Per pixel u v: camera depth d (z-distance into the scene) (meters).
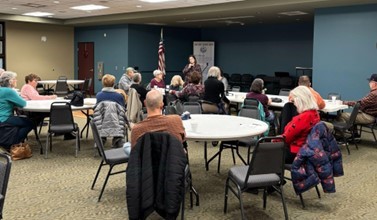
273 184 3.07
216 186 4.17
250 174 2.97
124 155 3.72
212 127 3.82
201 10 10.16
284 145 3.00
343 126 5.75
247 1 9.16
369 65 8.12
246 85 13.66
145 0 9.20
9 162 2.18
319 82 8.92
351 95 8.42
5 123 5.11
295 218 3.33
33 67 14.25
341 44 8.51
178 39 14.91
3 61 13.44
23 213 3.38
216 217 3.33
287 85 12.27
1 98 5.14
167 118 3.07
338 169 3.42
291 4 8.48
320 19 8.84
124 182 4.26
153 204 2.77
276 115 6.53
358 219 3.33
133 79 6.95
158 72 8.60
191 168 4.85
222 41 15.03
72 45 15.37
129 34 13.46
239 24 13.77
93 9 11.07
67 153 5.56
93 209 3.49
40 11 11.81
